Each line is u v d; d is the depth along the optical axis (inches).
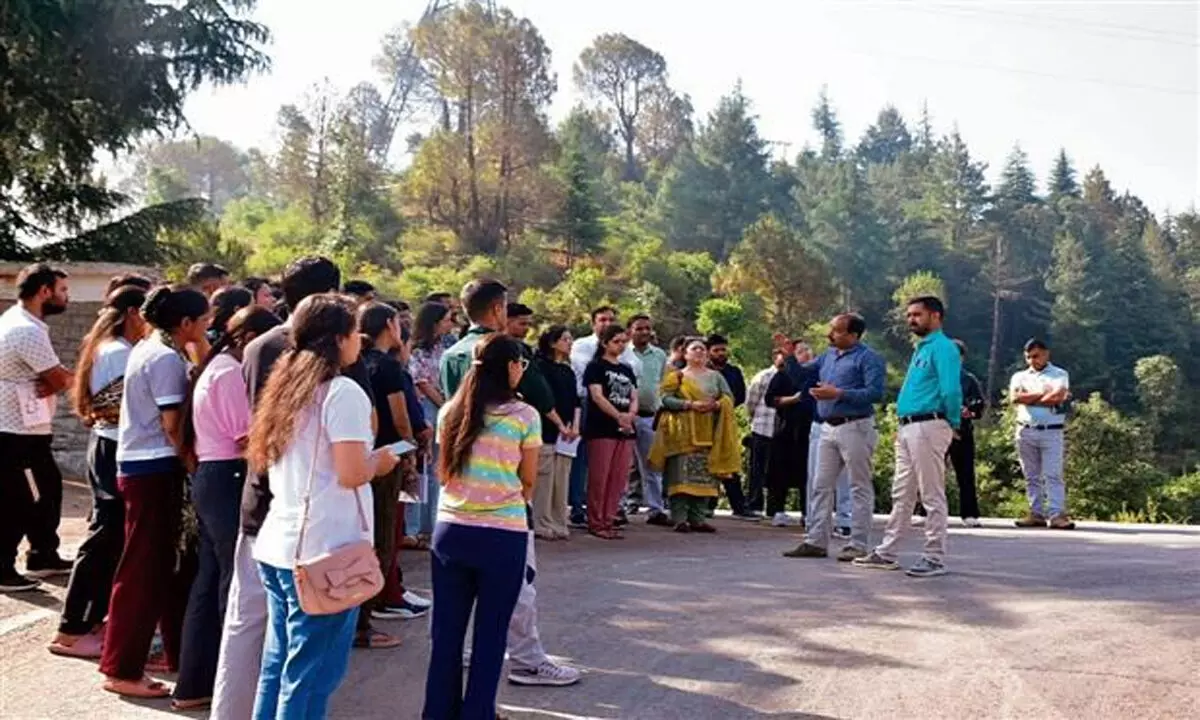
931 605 295.9
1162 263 3993.6
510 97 2893.7
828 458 374.6
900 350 3351.4
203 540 210.8
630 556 378.6
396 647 257.8
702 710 213.5
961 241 3978.8
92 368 250.1
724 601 302.5
